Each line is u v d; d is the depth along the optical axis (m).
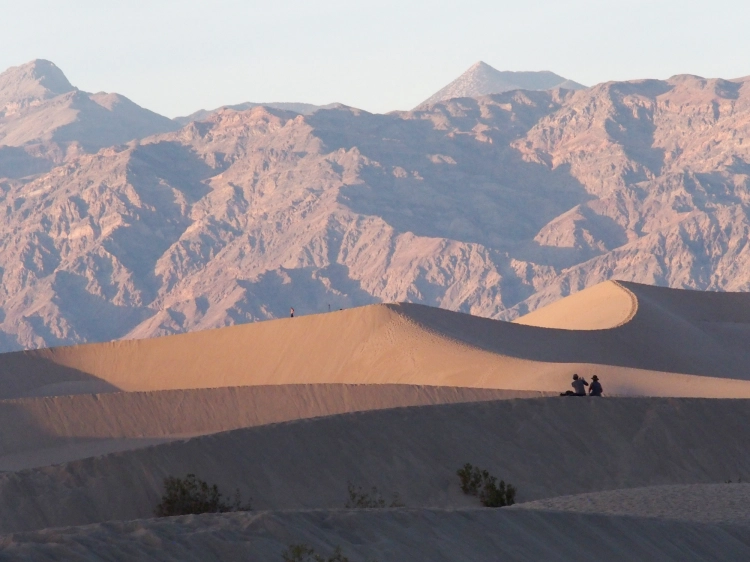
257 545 44.03
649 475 95.00
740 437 101.75
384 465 89.81
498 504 83.88
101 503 82.62
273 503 83.44
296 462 88.31
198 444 88.38
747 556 58.75
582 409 102.44
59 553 40.31
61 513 81.38
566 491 91.31
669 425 101.31
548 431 98.50
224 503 81.81
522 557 50.50
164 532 44.00
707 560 56.91
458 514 53.00
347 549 46.12
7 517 80.75
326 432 92.50
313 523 47.88
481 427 97.69
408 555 47.03
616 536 55.94
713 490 75.50
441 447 93.31
